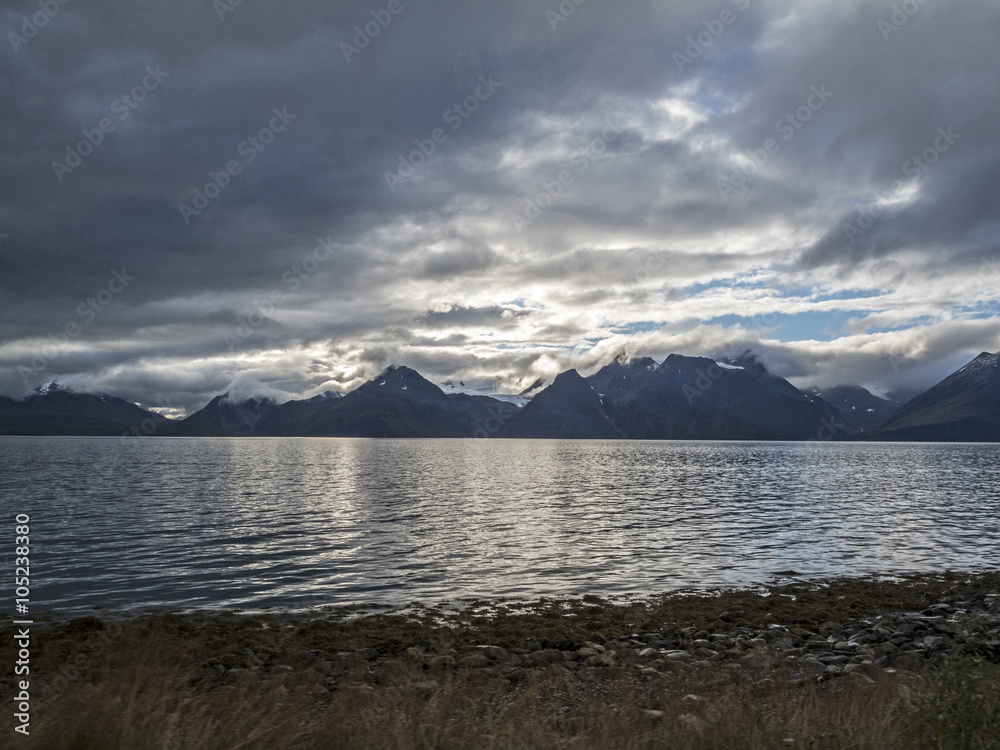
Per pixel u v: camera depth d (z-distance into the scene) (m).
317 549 37.72
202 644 20.00
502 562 34.25
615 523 50.28
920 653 18.09
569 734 9.73
